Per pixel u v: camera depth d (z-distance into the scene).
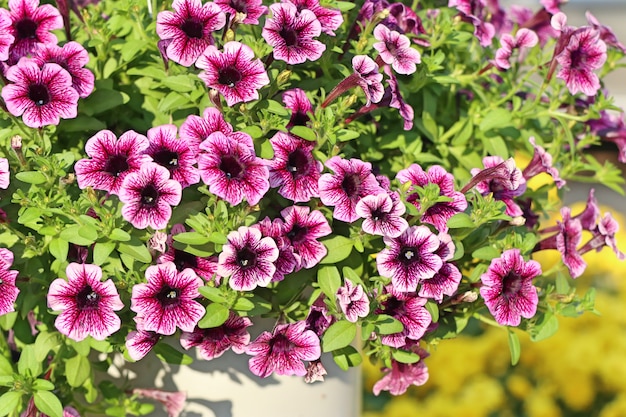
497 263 1.02
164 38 1.01
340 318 1.01
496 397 1.89
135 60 1.12
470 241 1.08
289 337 1.00
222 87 0.99
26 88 1.00
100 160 0.98
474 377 1.92
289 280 1.05
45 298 1.07
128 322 1.02
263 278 0.97
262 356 1.00
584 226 1.13
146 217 0.96
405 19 1.13
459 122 1.17
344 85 1.03
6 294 0.97
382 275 1.00
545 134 1.25
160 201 0.96
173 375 1.09
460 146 1.17
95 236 0.98
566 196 2.72
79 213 1.00
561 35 1.11
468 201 1.08
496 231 1.07
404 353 1.05
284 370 1.00
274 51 1.01
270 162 1.00
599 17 3.21
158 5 1.15
